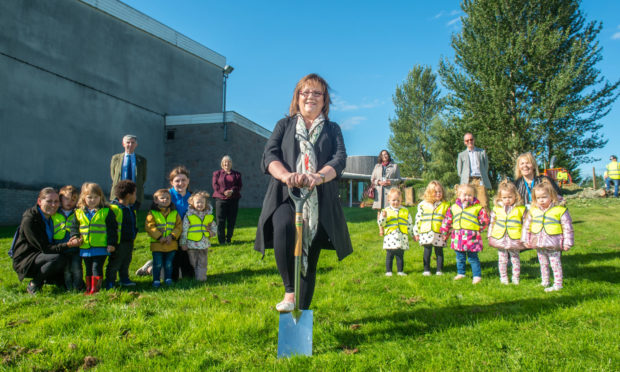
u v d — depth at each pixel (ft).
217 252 20.90
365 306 11.46
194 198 15.37
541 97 64.08
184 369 7.32
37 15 44.42
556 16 63.67
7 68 41.14
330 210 8.43
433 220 16.55
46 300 12.20
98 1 51.80
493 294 12.76
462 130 71.77
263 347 8.45
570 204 47.93
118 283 14.64
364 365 7.31
